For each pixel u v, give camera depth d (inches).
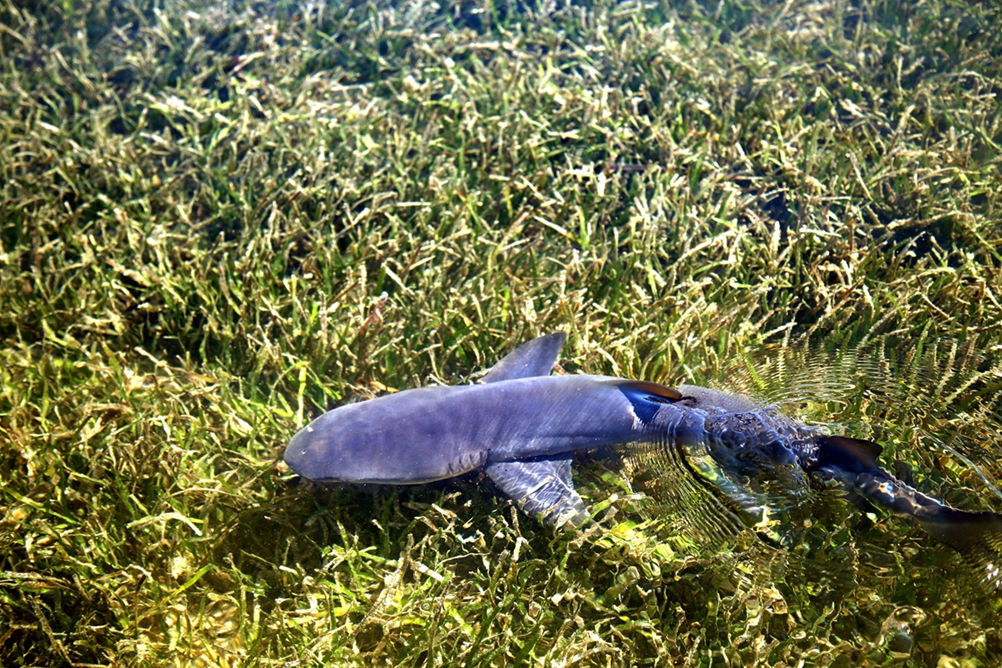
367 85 71.2
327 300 57.5
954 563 47.2
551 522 48.1
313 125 67.3
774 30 70.8
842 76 68.6
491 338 55.6
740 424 49.3
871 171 63.1
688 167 64.4
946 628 45.8
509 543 49.4
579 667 46.0
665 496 49.3
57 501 50.9
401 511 50.7
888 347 54.4
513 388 49.4
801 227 60.1
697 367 53.4
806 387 52.2
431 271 58.7
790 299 57.4
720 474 49.1
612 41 71.6
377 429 47.9
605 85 69.1
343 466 47.5
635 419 49.2
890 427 50.6
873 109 67.0
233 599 48.6
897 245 59.8
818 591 47.2
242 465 52.0
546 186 63.8
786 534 48.2
